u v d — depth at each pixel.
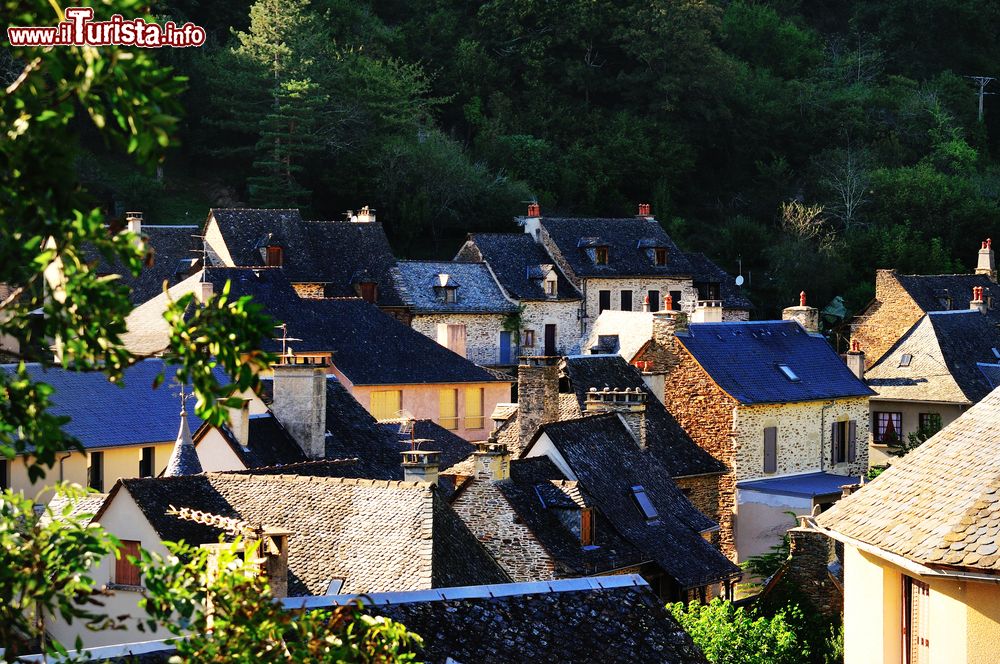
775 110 191.12
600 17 188.50
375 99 161.25
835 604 54.62
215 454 59.84
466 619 29.12
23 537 16.28
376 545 41.81
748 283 164.00
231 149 152.75
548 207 168.25
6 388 15.18
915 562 28.89
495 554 52.69
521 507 53.19
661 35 185.25
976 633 28.30
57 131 14.56
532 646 29.02
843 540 32.09
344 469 53.19
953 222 177.38
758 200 183.00
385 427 68.44
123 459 73.81
